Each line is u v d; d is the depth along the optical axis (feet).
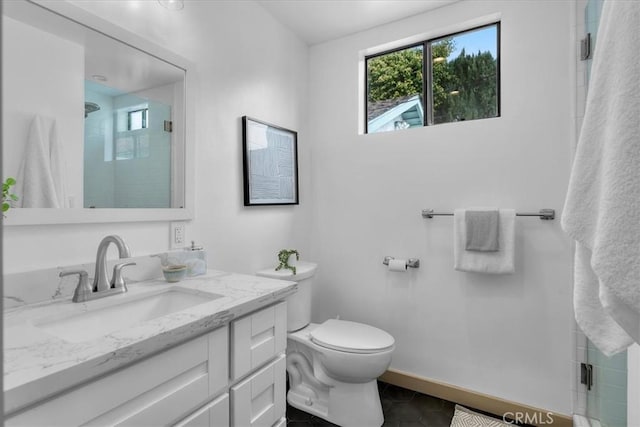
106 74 4.17
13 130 3.40
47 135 3.63
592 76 2.25
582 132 2.26
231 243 6.07
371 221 7.68
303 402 6.40
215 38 5.77
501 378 6.27
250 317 3.81
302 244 8.09
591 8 5.31
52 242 3.71
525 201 6.10
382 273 7.52
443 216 6.86
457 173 6.73
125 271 4.33
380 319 7.53
